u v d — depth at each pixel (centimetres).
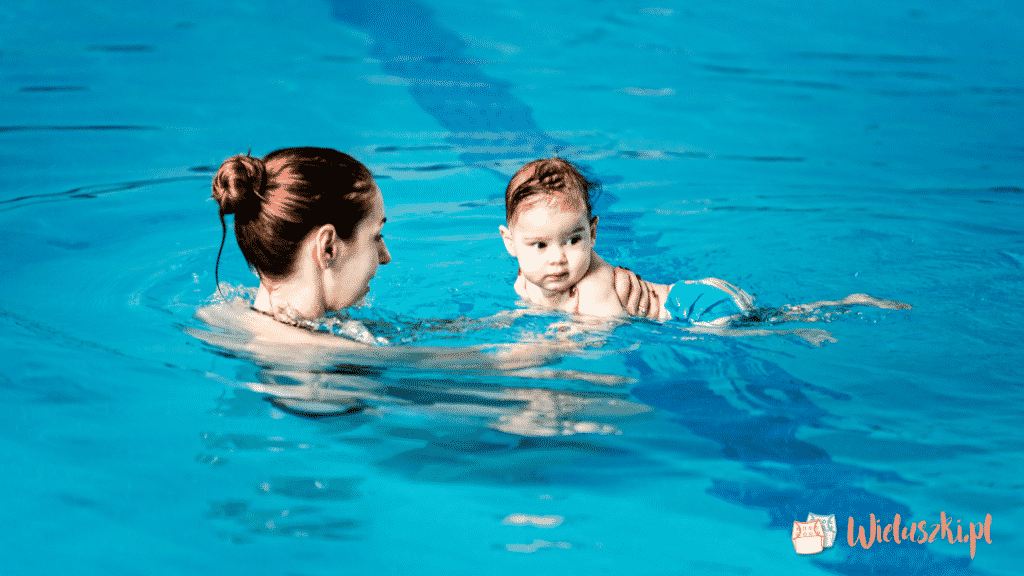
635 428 258
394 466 238
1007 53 855
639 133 637
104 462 234
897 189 521
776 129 650
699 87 746
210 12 883
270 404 269
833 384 285
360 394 277
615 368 297
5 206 462
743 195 511
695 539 209
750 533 211
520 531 212
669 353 309
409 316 347
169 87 704
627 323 335
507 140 616
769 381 287
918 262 404
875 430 255
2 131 594
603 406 271
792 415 265
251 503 220
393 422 261
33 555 200
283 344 307
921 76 789
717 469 238
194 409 262
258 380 283
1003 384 283
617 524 214
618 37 872
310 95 699
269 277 306
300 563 199
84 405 261
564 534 211
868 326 331
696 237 443
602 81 756
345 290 317
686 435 255
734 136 634
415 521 215
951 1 984
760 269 399
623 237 443
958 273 389
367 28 867
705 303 341
